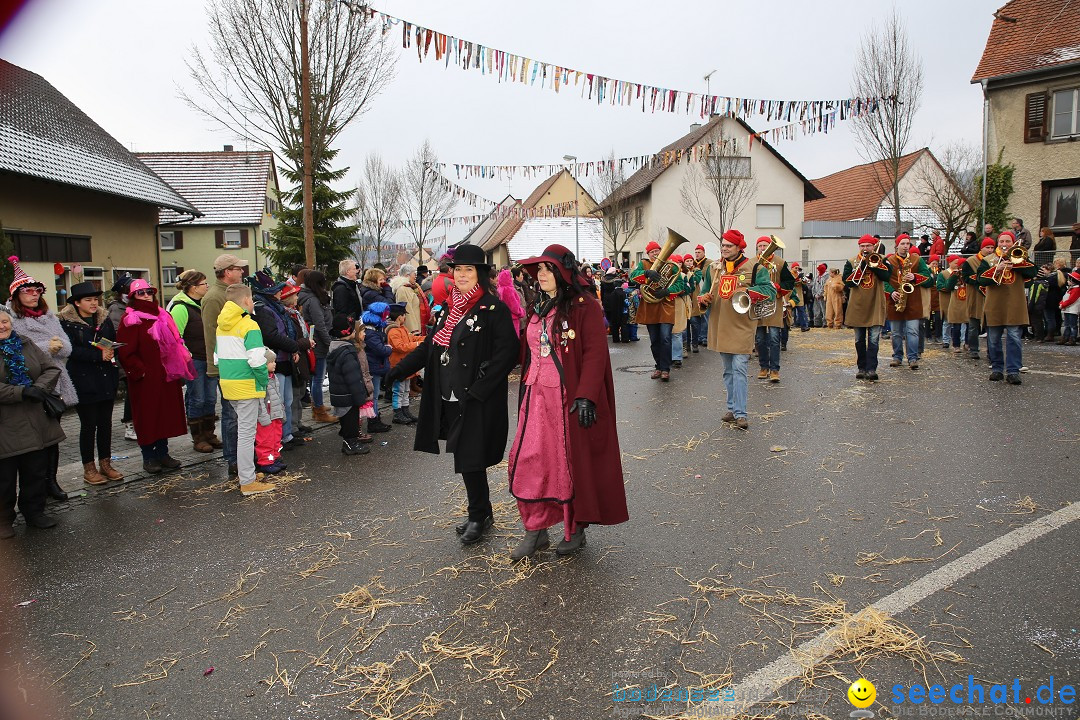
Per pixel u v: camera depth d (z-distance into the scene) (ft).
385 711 9.02
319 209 75.20
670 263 34.17
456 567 13.25
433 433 14.55
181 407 20.81
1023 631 9.94
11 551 15.05
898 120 66.23
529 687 9.37
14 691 9.82
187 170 120.47
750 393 29.14
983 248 30.30
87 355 19.02
